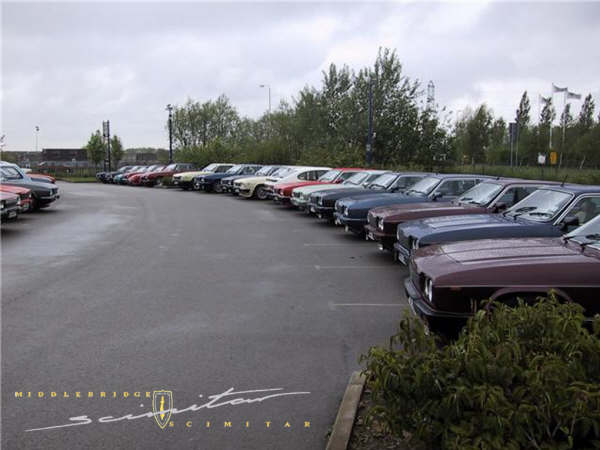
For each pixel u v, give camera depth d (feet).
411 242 25.81
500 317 10.44
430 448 9.27
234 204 76.02
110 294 24.86
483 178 39.91
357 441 11.16
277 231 47.60
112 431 12.44
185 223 53.31
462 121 204.23
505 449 8.14
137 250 37.27
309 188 57.47
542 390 8.40
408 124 117.80
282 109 183.11
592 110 212.02
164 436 12.22
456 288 15.55
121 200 82.84
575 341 9.54
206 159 164.25
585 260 15.76
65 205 73.36
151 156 304.71
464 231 23.61
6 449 11.64
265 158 147.33
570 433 8.18
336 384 14.99
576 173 85.81
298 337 18.92
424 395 8.95
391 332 19.51
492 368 8.82
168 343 18.24
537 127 162.40
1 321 20.62
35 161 293.84
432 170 117.60
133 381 15.14
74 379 15.26
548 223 23.03
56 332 19.34
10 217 49.37
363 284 27.20
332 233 46.34
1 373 15.65
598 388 8.50
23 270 30.27
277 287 26.48
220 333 19.33
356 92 120.67
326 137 134.00
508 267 15.69
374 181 51.01
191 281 27.68
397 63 118.52
